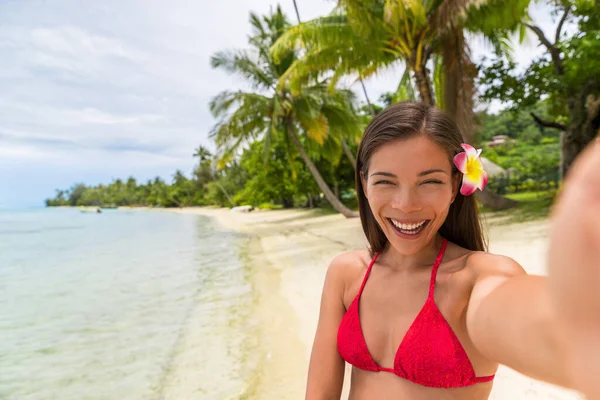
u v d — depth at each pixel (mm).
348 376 4043
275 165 33406
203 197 90062
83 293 10195
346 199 36469
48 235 32844
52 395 4680
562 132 14445
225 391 4242
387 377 1229
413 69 11852
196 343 5773
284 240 17344
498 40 14461
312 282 8594
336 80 13547
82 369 5332
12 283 12164
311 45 12250
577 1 11281
